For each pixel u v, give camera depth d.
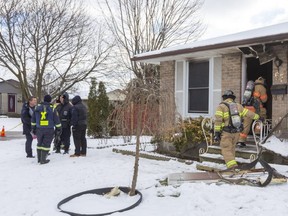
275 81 8.77
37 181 7.15
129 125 6.33
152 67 14.93
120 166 8.46
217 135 7.12
